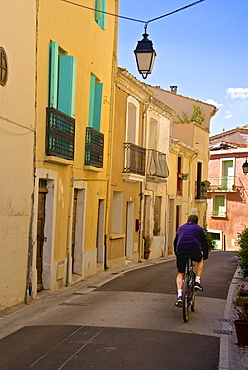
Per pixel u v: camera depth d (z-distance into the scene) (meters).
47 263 11.40
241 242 14.64
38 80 10.41
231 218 45.25
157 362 5.90
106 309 9.11
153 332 7.32
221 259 24.11
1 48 8.52
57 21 11.45
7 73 8.80
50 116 10.91
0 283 8.86
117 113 18.23
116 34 17.31
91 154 14.25
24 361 5.84
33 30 10.02
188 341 6.89
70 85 11.91
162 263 21.31
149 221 23.86
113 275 15.36
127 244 20.91
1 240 8.85
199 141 34.38
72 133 12.20
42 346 6.49
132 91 19.58
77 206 14.30
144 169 21.06
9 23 8.86
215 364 5.93
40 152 10.59
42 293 10.96
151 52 10.27
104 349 6.35
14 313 8.77
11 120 9.06
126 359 5.96
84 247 14.49
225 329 7.71
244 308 7.16
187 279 8.20
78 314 8.68
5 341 6.80
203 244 8.52
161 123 25.06
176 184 29.03
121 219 19.25
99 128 15.46
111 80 17.02
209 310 9.21
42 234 11.38
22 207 9.72
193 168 33.03
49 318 8.39
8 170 9.03
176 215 30.19
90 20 14.19
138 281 13.37
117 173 18.50
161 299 10.28
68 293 11.45
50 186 11.49
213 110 36.69
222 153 45.31
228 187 45.00
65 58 11.90
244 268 14.09
